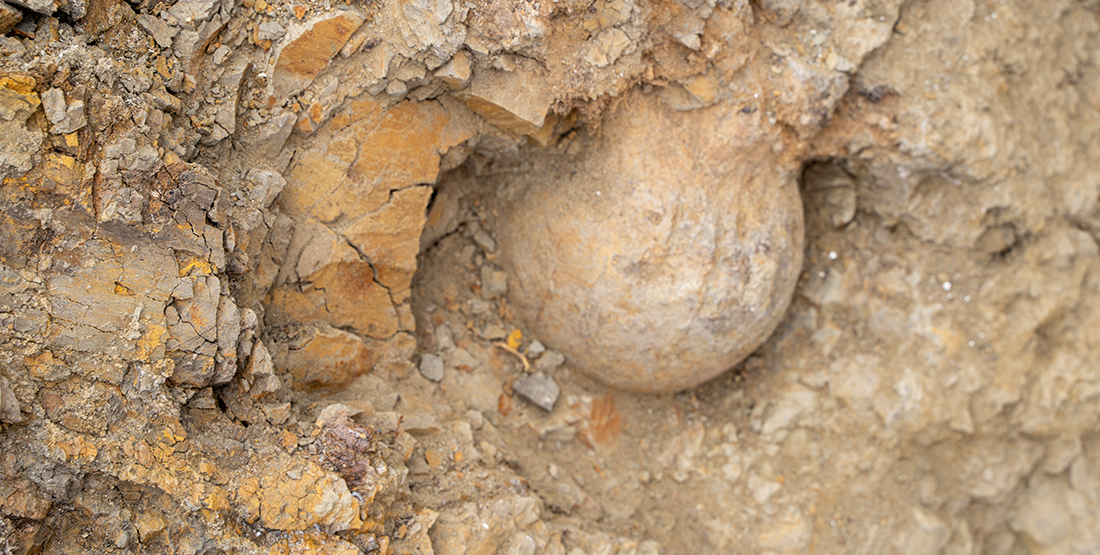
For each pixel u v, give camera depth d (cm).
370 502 33
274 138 35
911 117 42
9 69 30
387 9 35
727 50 38
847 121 42
